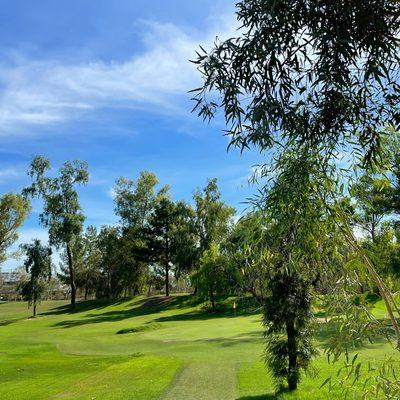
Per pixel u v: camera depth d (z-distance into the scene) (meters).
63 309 61.53
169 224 59.44
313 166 4.16
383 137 3.97
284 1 3.08
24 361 21.61
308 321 10.21
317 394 9.79
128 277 65.56
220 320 35.19
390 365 4.10
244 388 12.34
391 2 2.92
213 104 3.42
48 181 54.84
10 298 103.06
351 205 4.34
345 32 3.01
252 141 3.23
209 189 57.34
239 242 4.65
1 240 54.38
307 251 4.33
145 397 12.35
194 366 16.25
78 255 75.62
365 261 3.87
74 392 13.98
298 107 3.36
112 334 32.03
